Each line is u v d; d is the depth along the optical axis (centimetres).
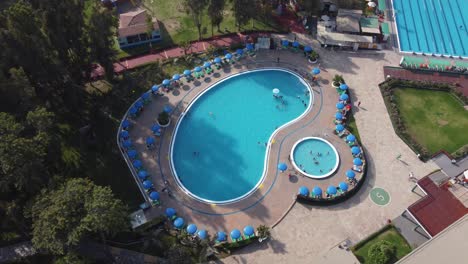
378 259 5691
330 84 8381
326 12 10025
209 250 5916
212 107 8000
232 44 9194
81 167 6806
